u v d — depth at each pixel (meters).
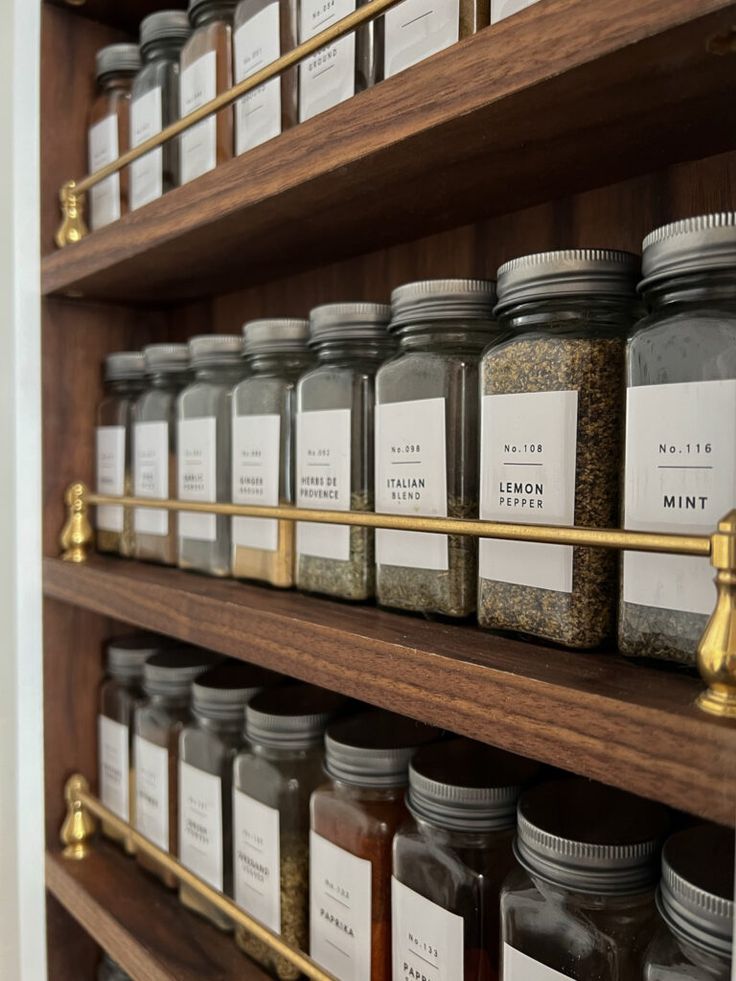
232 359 0.73
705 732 0.30
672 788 0.31
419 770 0.53
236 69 0.66
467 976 0.49
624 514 0.41
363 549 0.57
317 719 0.64
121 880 0.80
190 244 0.65
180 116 0.74
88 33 0.86
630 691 0.35
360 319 0.59
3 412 0.86
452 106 0.40
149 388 0.85
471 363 0.51
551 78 0.36
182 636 0.62
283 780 0.64
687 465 0.38
